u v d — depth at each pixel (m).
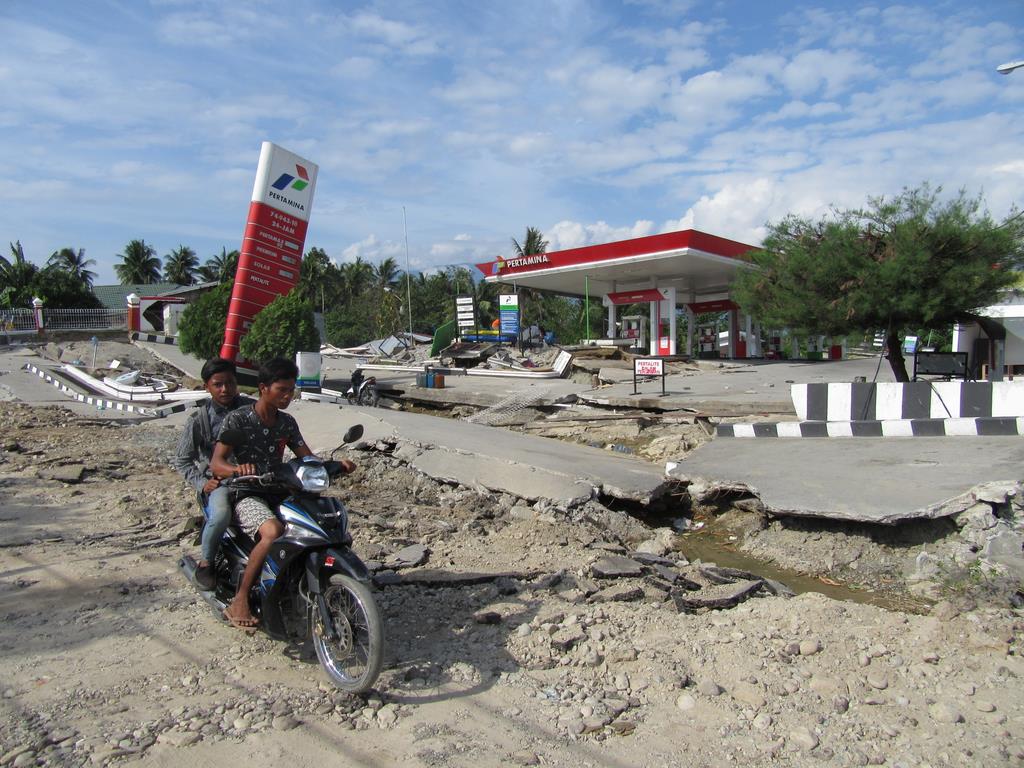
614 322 29.64
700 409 13.48
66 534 6.67
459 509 8.13
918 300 11.55
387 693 3.75
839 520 6.80
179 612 4.83
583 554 6.38
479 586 5.43
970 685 3.82
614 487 8.23
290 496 4.16
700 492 8.05
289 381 4.35
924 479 7.02
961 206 11.55
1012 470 6.87
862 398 10.30
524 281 30.12
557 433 13.80
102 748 3.20
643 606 5.08
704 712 3.61
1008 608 4.93
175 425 14.88
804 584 6.23
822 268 12.28
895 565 6.23
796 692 3.81
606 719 3.50
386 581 5.35
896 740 3.36
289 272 20.73
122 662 4.09
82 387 21.88
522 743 3.31
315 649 4.06
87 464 9.98
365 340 54.72
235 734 3.35
